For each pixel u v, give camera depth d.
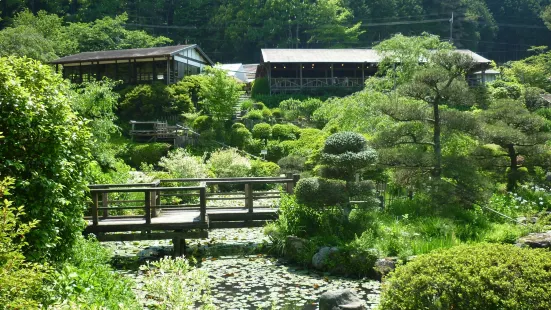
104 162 15.52
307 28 62.25
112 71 34.75
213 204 16.25
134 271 9.40
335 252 9.22
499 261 4.77
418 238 10.08
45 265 4.68
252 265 9.79
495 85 34.69
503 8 73.94
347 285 8.41
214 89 28.42
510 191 15.01
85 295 5.28
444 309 4.68
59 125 5.73
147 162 23.77
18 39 34.00
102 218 11.04
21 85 5.69
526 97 24.03
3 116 5.20
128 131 28.55
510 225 10.83
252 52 62.59
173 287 5.20
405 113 12.95
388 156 12.64
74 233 6.15
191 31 63.59
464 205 12.34
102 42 45.94
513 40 73.69
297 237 10.16
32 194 5.41
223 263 9.97
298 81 39.19
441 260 5.01
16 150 5.34
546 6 69.31
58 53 41.22
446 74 12.72
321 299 6.58
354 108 16.77
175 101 30.06
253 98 36.28
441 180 12.22
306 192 10.28
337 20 58.19
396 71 21.66
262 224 11.82
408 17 64.00
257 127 27.20
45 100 5.79
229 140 26.61
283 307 7.30
